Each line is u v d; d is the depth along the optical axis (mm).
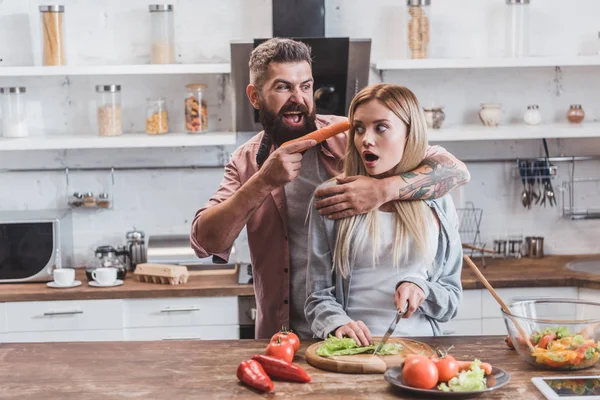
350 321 2732
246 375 2412
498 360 2635
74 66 4645
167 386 2434
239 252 5059
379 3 5000
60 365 2648
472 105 5137
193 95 4809
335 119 3293
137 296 4414
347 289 2885
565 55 5078
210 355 2729
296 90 3023
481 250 4906
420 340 2842
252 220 3172
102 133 4785
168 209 5090
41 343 2910
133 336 4449
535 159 5125
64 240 4785
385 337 2617
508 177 5191
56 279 4512
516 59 4742
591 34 5113
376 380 2459
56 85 4988
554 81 5160
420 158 2928
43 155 5020
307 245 3125
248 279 4543
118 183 5055
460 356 2672
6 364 2666
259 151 3191
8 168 5004
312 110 3082
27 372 2580
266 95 3043
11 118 4809
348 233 2844
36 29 4922
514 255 5121
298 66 3018
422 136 2896
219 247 3029
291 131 3074
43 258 4621
